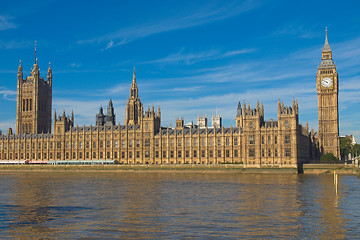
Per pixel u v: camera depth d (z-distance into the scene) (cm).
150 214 8044
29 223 7306
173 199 10075
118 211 8412
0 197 10775
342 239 6175
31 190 12475
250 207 8775
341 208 8619
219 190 11956
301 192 11319
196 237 6300
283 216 7781
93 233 6575
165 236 6362
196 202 9538
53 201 9919
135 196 10738
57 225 7138
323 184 13625
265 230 6700
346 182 14400
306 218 7594
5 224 7231
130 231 6675
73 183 15000
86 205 9238
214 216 7806
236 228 6831
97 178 17838
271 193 11125
